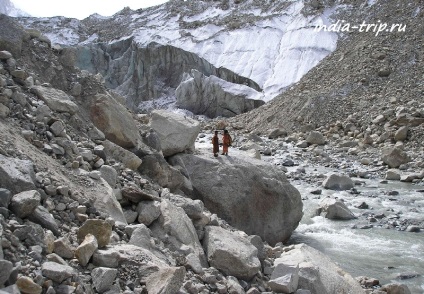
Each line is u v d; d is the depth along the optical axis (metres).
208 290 7.50
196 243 9.09
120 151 11.36
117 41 77.88
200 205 10.34
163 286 6.43
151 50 71.88
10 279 5.30
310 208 18.09
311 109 41.75
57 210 7.53
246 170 13.52
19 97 9.84
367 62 45.94
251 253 9.08
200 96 61.91
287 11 76.50
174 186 12.39
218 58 68.25
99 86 12.74
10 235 5.96
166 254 8.12
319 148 34.00
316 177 24.23
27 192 6.91
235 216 12.93
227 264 8.59
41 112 9.98
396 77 42.50
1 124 8.71
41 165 8.23
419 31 48.16
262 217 13.48
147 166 11.91
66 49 13.05
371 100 40.38
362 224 16.22
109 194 8.79
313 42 64.88
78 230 7.12
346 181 22.06
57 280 5.79
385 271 12.01
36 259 5.95
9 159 7.47
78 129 11.09
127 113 12.62
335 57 52.41
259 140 37.97
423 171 24.27
